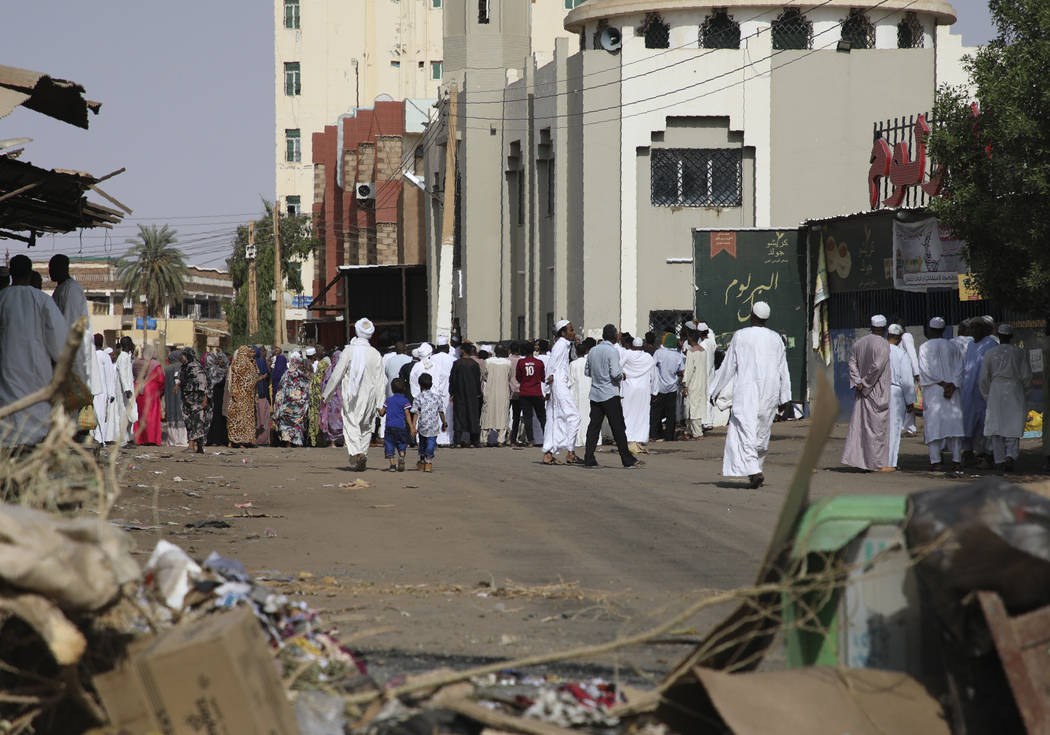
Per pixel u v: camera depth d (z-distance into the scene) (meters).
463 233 71.31
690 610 8.37
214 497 24.56
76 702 7.68
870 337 30.53
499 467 33.84
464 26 72.56
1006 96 28.52
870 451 30.59
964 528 7.79
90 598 7.55
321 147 121.50
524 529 20.28
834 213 59.72
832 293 50.97
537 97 64.00
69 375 9.84
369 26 136.25
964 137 30.02
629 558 17.23
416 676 8.84
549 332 63.66
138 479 27.50
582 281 60.19
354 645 11.36
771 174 59.59
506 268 69.75
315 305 95.62
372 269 84.31
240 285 133.75
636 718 8.25
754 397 26.58
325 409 45.28
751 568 16.20
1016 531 7.71
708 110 59.34
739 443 26.81
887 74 60.03
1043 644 7.45
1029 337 38.59
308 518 21.48
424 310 86.25
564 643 11.71
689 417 45.44
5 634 7.98
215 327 188.50
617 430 33.31
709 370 46.41
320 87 136.12
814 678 8.05
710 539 19.00
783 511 7.96
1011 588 7.73
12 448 10.16
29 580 7.36
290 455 39.59
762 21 59.66
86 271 190.62
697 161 59.88
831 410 7.77
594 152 59.75
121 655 7.54
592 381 33.53
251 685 7.35
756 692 7.79
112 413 41.66
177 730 7.36
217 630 7.45
